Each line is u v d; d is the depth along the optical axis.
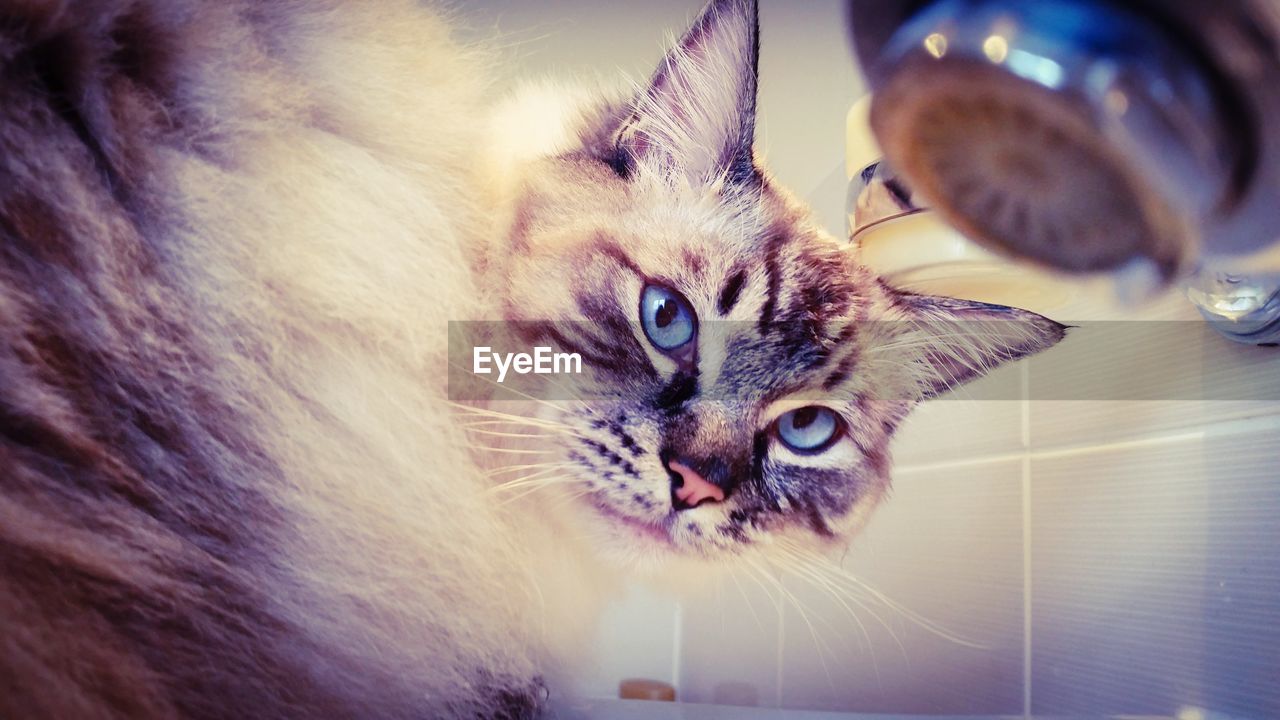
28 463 0.17
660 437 0.25
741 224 0.26
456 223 0.23
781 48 0.25
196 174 0.20
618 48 0.26
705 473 0.25
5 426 0.17
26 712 0.16
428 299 0.22
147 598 0.18
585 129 0.25
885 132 0.09
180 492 0.19
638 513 0.25
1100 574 0.23
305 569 0.19
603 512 0.25
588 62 0.26
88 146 0.19
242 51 0.20
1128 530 0.22
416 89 0.23
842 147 0.25
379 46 0.23
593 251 0.25
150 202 0.19
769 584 0.26
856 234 0.23
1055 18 0.08
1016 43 0.08
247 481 0.19
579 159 0.25
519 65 0.25
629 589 0.25
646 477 0.25
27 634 0.16
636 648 0.25
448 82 0.24
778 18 0.25
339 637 0.20
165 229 0.19
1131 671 0.22
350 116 0.22
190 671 0.18
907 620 0.26
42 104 0.18
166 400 0.19
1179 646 0.21
